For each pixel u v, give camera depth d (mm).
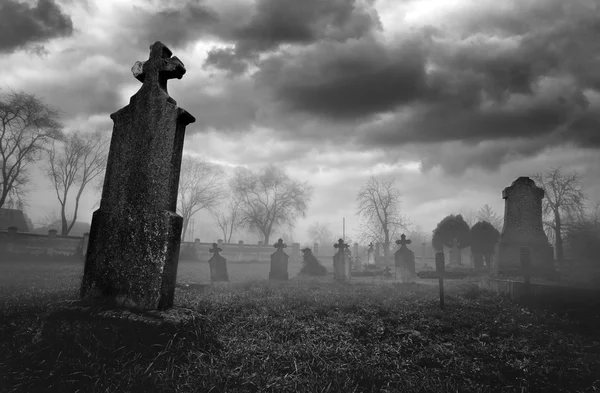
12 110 33312
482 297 10133
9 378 3426
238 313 6273
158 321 4352
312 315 6652
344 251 19016
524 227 14453
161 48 5680
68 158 40375
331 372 4141
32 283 10211
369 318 6719
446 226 32219
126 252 5066
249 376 3795
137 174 5312
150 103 5484
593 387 4191
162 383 3467
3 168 33312
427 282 16719
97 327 4375
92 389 3305
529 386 4246
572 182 30375
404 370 4445
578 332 6469
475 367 4688
